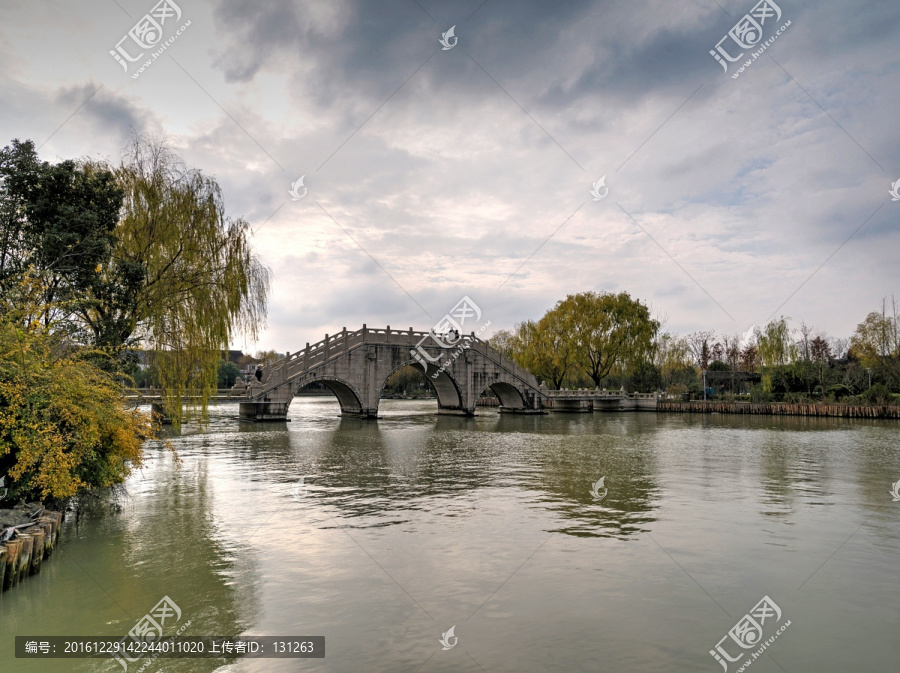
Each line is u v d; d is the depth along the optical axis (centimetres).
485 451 3056
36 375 1285
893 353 6147
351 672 791
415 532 1443
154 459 2636
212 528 1465
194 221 2459
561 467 2502
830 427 4722
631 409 7225
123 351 2072
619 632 913
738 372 7869
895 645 885
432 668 802
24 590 1053
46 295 1825
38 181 1911
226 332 2631
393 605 1006
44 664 814
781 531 1472
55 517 1283
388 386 11994
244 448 3066
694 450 3145
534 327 7444
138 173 2348
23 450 1215
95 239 1939
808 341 8481
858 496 1905
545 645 869
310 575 1142
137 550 1284
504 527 1496
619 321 6788
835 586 1108
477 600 1029
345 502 1778
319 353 4772
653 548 1325
